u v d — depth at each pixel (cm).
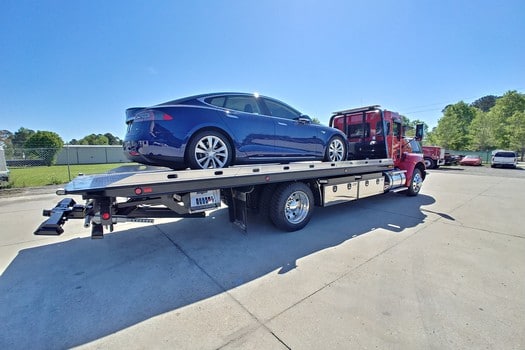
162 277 273
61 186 997
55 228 264
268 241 374
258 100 424
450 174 1464
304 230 423
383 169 600
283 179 391
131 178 273
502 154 2108
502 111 3691
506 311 209
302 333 185
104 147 4016
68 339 183
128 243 371
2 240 388
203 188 318
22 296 238
